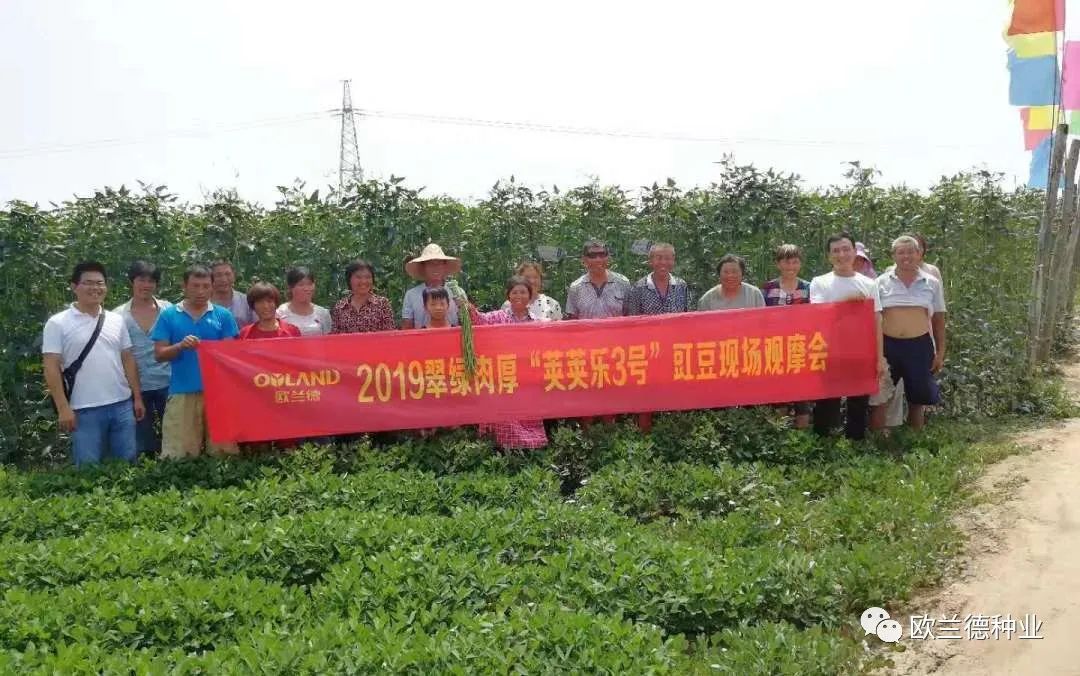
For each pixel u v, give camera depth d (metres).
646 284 10.38
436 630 5.58
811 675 5.35
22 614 5.55
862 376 9.68
